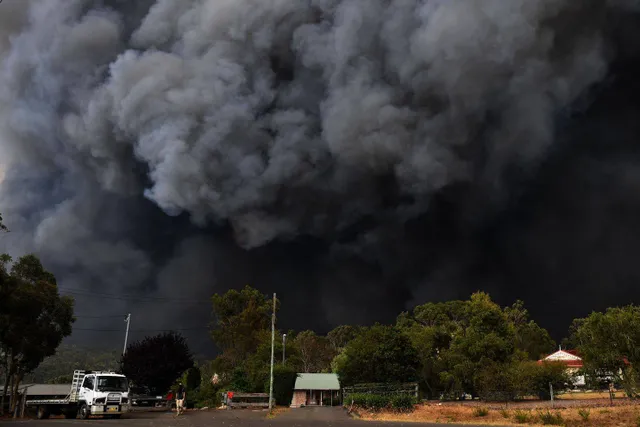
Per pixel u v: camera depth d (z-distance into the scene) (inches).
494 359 2065.7
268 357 2704.2
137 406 1878.7
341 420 1054.4
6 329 1352.1
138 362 2003.0
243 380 2178.9
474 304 2532.0
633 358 1221.7
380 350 1959.9
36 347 1387.8
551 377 1825.8
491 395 1510.8
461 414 1056.2
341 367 2228.1
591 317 1316.4
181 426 892.0
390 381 1871.3
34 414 1285.7
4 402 1413.6
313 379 2397.9
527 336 3705.7
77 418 1227.9
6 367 1414.9
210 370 3115.2
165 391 2031.3
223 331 3403.1
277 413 1402.6
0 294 1314.0
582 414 840.3
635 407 985.5
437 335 2481.5
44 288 1446.9
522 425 841.5
